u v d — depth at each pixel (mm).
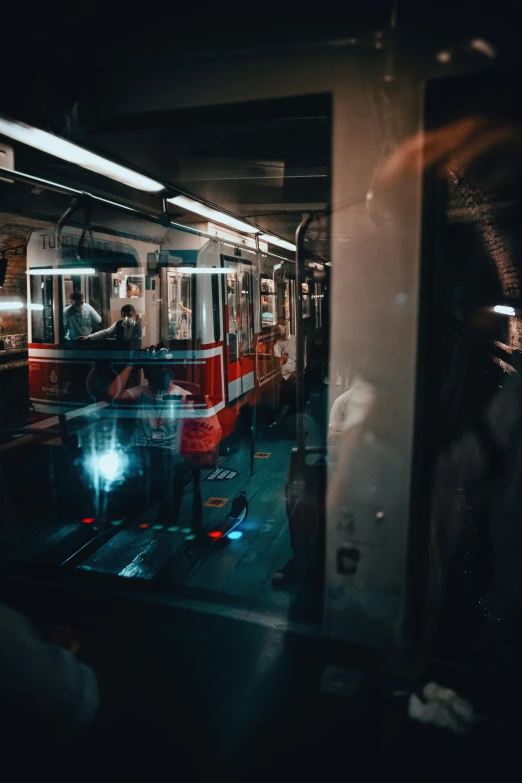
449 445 2910
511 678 2203
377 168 1997
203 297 7160
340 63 2221
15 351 11023
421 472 2025
